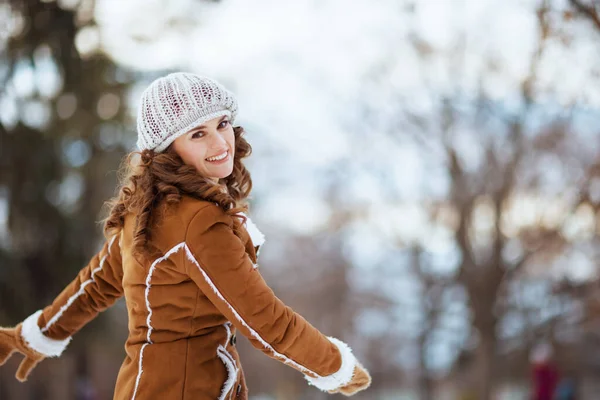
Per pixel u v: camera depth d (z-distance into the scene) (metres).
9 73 11.22
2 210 11.03
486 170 14.20
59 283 11.16
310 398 26.81
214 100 2.08
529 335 14.00
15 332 2.40
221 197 2.02
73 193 12.55
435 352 18.02
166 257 1.96
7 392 15.56
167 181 2.02
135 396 1.96
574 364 16.20
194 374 1.97
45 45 11.32
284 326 1.96
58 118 11.72
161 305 2.00
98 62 12.40
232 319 1.95
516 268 13.66
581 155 11.49
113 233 2.29
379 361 23.28
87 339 12.23
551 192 12.79
